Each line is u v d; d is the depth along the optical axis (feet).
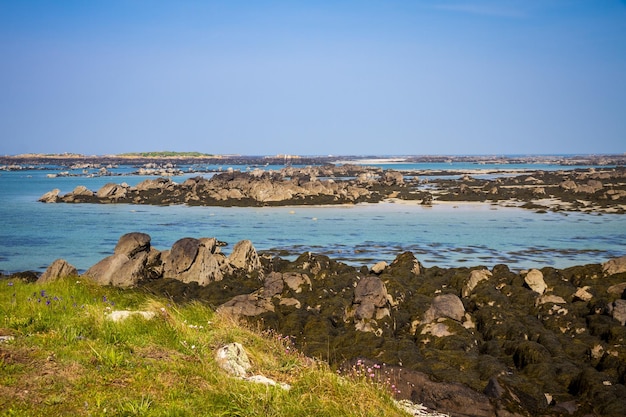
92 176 536.01
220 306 75.66
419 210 243.81
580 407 45.65
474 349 62.34
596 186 305.53
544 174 435.94
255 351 41.93
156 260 100.68
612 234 168.25
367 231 178.40
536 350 56.85
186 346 38.06
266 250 141.69
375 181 391.04
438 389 45.19
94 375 30.60
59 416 25.93
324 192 299.38
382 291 72.69
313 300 81.15
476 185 373.20
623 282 84.69
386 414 34.88
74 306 45.29
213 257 101.91
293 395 32.58
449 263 126.11
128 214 233.55
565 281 90.22
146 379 31.24
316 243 154.51
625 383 50.21
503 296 78.69
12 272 115.75
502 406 43.65
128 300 59.72
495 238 161.99
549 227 185.06
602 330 63.77
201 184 337.52
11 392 27.50
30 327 37.29
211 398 30.19
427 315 70.49
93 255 135.64
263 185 297.12
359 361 47.83
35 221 206.18
